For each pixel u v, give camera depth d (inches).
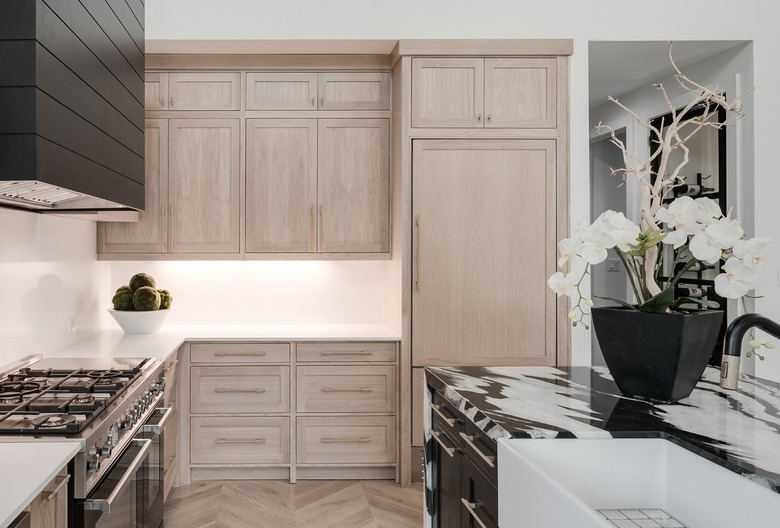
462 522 71.8
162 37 131.3
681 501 53.6
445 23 133.2
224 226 142.6
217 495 126.5
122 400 77.1
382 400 135.2
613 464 56.2
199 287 157.8
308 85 142.2
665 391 66.1
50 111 62.1
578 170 134.9
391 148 143.3
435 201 133.2
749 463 46.1
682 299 67.5
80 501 61.2
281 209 142.7
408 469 133.4
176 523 112.7
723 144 142.6
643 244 65.6
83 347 118.8
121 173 91.0
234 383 133.3
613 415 61.9
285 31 132.2
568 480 55.9
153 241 142.0
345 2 132.6
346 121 142.9
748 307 135.8
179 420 132.1
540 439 55.9
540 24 133.8
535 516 46.4
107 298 150.3
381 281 160.9
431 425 86.7
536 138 134.0
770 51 134.7
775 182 134.6
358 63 142.0
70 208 102.9
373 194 143.7
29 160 58.4
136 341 126.9
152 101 141.0
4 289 93.9
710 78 146.4
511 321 134.5
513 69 133.5
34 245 105.3
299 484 133.6
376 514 118.1
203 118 141.7
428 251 133.3
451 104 132.9
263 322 158.9
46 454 56.5
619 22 134.4
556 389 74.0
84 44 73.5
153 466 91.6
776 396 69.7
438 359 133.8
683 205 63.8
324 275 159.9
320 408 134.6
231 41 132.4
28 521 49.2
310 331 145.4
